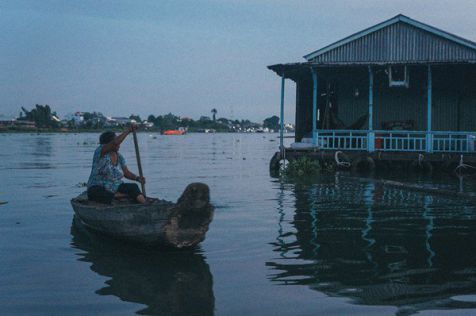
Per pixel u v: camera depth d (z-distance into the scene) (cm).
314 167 2069
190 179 1859
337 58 2391
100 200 841
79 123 17850
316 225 908
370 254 689
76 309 487
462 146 2344
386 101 2434
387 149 2203
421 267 623
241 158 3453
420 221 945
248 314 471
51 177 1902
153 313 475
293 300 507
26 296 524
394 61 2091
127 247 745
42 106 16300
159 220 685
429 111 2097
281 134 2222
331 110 2456
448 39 2281
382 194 1362
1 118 15312
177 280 575
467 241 769
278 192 1426
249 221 950
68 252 713
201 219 690
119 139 852
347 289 541
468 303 496
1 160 2956
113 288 548
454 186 1567
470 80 2328
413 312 473
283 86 2258
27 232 855
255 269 618
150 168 2445
